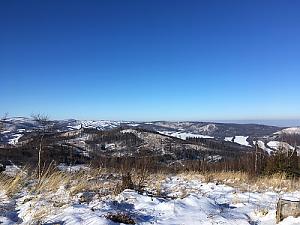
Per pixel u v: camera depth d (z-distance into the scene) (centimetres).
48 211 704
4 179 1026
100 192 957
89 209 718
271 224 655
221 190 1183
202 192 1119
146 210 760
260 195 1029
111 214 677
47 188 977
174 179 1580
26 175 1211
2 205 789
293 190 1194
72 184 1042
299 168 1777
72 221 627
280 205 658
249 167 2081
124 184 1023
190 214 724
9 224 643
